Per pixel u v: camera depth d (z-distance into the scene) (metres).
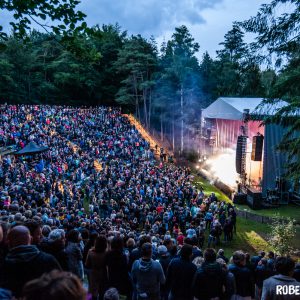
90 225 12.42
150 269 6.02
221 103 39.84
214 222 21.95
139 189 28.11
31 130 42.75
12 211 11.62
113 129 51.91
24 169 29.55
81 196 26.80
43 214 14.31
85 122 52.16
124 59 65.31
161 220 21.67
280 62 11.64
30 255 3.88
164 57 69.62
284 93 12.03
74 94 78.81
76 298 1.81
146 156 45.25
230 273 6.27
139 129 61.47
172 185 30.64
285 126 12.45
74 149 41.50
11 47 65.00
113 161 37.75
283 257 4.92
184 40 62.28
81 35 8.36
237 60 11.98
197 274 5.66
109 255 6.77
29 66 70.06
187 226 21.44
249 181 33.28
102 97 78.62
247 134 35.47
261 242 22.78
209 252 5.82
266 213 28.58
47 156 35.00
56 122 49.12
